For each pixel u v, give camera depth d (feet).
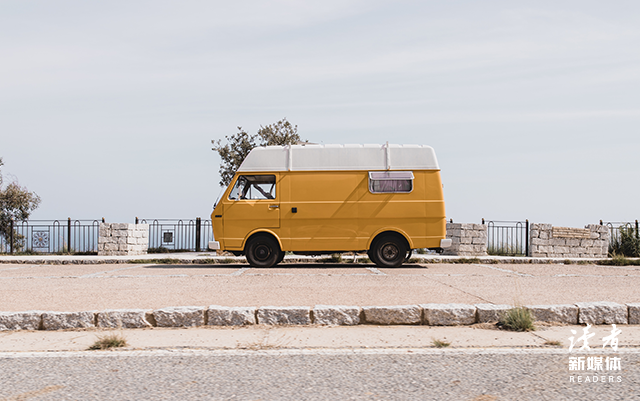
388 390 13.98
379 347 18.74
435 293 29.14
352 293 29.17
